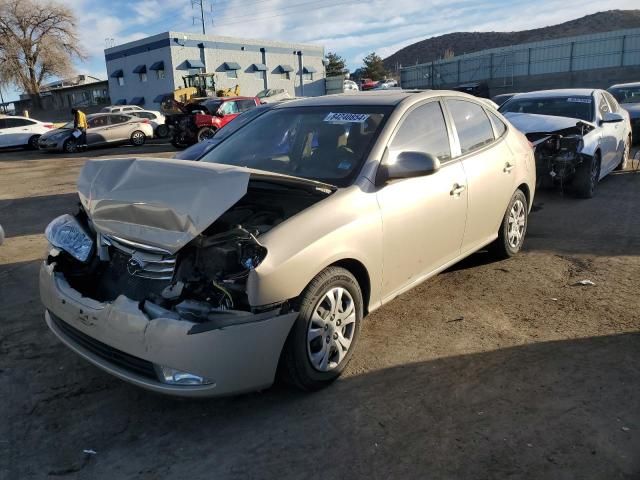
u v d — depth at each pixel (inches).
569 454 108.2
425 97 170.7
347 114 162.4
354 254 132.6
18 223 325.4
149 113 951.6
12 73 1979.6
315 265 121.9
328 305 129.0
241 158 164.7
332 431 116.7
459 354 147.2
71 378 139.6
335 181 142.3
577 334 156.7
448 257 175.0
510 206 207.6
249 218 133.7
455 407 124.0
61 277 134.7
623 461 106.0
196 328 108.3
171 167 121.7
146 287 124.9
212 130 748.6
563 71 1473.9
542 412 121.3
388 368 141.2
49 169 617.0
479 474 103.5
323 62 2161.7
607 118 346.9
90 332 120.6
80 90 2241.6
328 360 131.3
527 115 343.6
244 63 1849.2
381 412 122.9
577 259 218.8
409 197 150.6
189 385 110.8
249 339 112.0
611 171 397.7
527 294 186.1
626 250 228.4
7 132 880.9
